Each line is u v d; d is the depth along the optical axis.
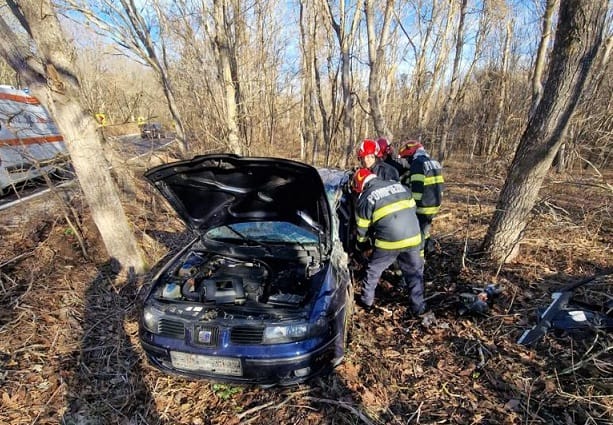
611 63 9.97
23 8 3.00
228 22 7.27
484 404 2.29
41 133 6.62
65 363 2.76
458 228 5.56
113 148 5.65
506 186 3.99
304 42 11.20
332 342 2.33
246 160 2.39
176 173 2.54
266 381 2.21
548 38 8.23
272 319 2.24
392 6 6.97
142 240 4.98
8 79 13.92
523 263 4.13
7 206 6.34
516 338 2.89
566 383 2.37
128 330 3.17
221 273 2.88
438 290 3.83
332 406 2.33
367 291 3.43
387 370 2.66
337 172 4.29
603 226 5.38
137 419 2.27
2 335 3.02
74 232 4.39
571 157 8.73
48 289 3.74
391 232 3.10
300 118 15.27
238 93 8.23
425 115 13.24
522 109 12.34
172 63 9.53
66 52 3.35
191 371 2.28
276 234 3.23
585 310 2.83
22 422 2.22
